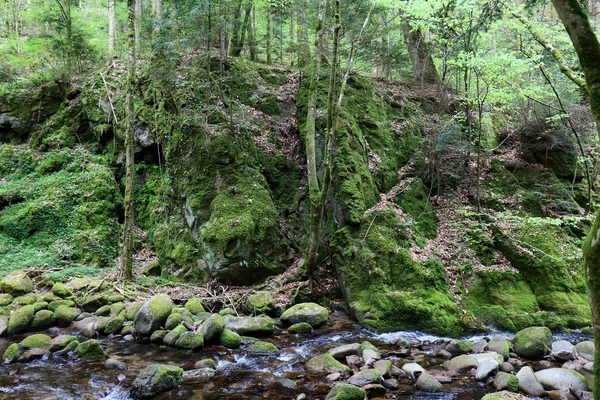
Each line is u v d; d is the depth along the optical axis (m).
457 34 10.92
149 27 12.77
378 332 8.03
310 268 9.53
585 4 7.89
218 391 5.53
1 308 8.48
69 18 15.95
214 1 11.45
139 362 6.54
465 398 5.34
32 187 12.84
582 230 10.19
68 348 6.86
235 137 11.38
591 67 3.15
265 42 19.69
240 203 10.43
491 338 7.45
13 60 16.02
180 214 11.38
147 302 8.03
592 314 3.07
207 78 12.34
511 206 10.95
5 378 5.91
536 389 5.39
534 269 9.05
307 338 7.78
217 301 9.27
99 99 14.39
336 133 10.98
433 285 8.65
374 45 15.22
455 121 11.84
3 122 14.77
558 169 12.06
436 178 11.64
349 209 9.68
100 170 13.23
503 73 10.33
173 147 11.66
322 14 10.60
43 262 10.77
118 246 12.04
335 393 5.06
